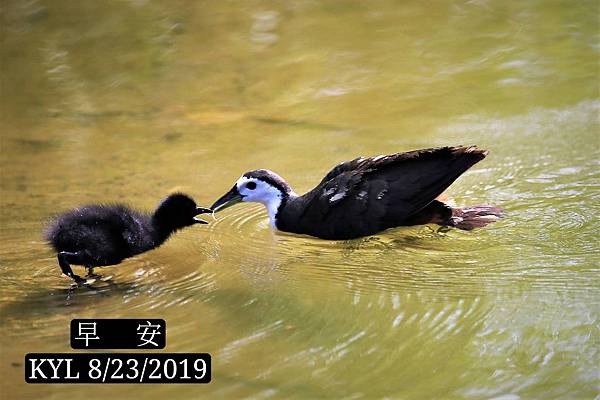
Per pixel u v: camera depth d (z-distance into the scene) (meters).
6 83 20.83
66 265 12.06
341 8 24.27
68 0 24.92
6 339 10.59
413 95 19.19
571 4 23.25
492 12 23.20
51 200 15.03
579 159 15.50
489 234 13.05
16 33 23.23
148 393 9.53
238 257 13.17
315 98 19.44
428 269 12.25
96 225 12.67
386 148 16.73
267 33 22.89
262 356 10.14
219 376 9.76
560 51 20.67
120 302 11.62
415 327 10.71
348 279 12.12
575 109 17.78
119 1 24.94
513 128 17.14
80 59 21.94
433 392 9.38
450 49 21.30
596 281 11.49
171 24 23.62
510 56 20.64
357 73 20.52
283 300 11.56
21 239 13.55
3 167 16.70
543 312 10.83
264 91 19.98
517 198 14.21
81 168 16.56
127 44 22.56
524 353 10.04
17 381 9.72
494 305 11.08
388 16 23.52
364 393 9.38
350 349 10.27
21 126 18.73
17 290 12.00
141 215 13.50
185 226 13.69
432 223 13.49
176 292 11.91
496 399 9.23
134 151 17.33
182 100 19.80
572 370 9.68
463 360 9.96
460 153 13.33
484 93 18.97
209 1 25.03
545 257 12.23
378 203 13.39
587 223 13.16
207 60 21.70
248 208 15.47
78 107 19.66
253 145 17.39
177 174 16.14
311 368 9.89
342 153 16.69
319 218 13.78
